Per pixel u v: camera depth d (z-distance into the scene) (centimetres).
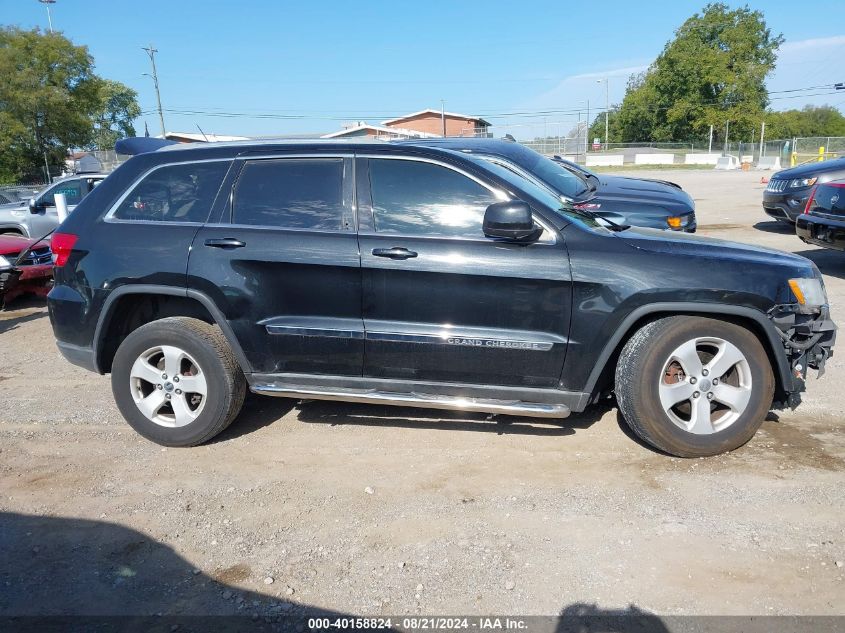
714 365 375
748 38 6569
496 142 802
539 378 386
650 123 7269
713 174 3697
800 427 426
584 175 902
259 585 287
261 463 399
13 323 797
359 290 388
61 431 455
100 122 7031
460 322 383
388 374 399
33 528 335
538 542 312
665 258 370
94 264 416
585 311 371
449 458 398
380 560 302
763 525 319
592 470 379
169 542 320
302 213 402
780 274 368
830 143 4856
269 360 408
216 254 400
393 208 394
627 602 270
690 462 384
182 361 416
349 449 414
